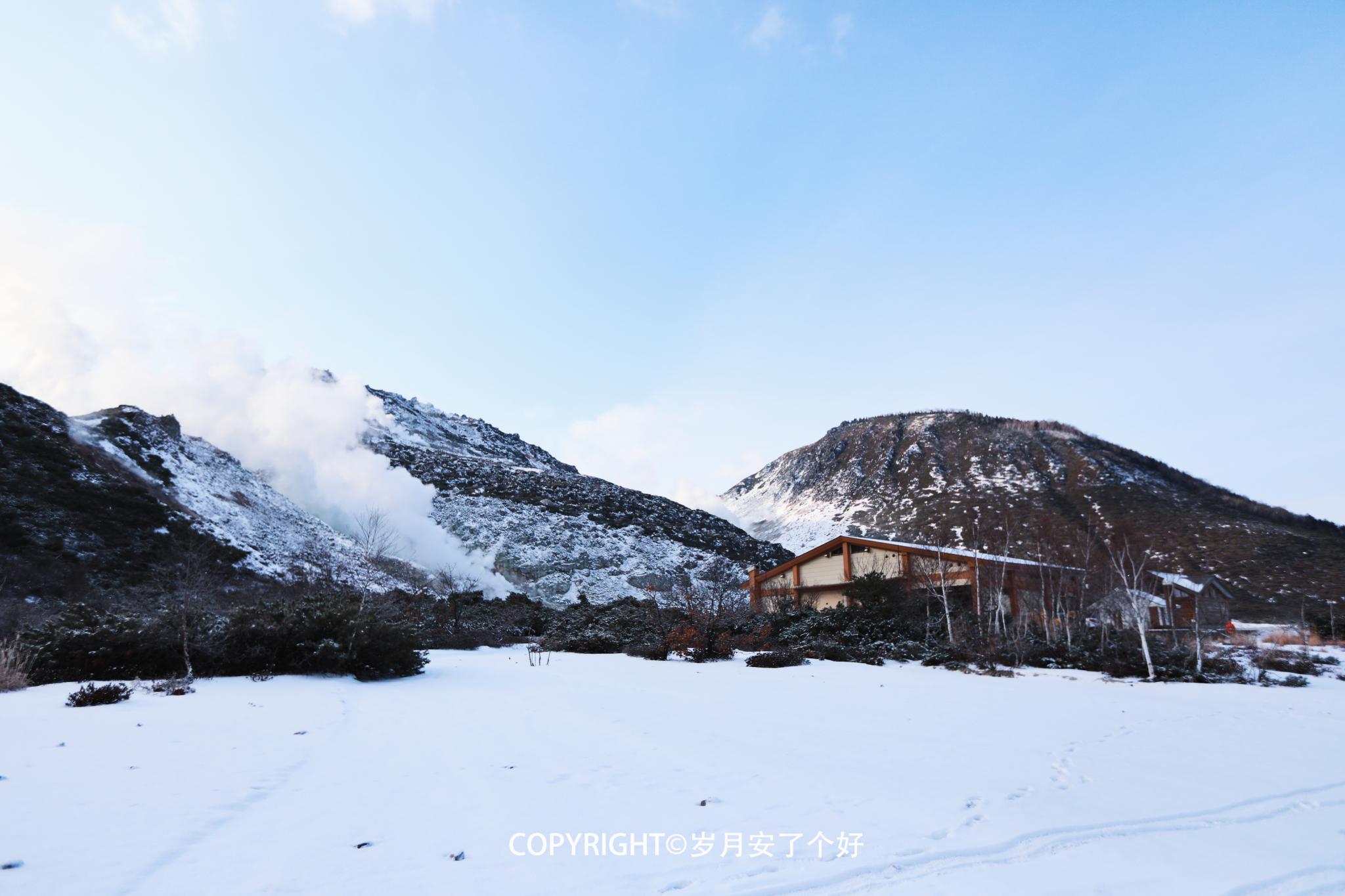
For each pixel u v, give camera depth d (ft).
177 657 42.75
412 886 10.60
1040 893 11.07
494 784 17.48
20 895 9.88
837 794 16.94
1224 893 11.33
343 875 11.00
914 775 19.25
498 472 320.50
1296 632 114.01
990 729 27.68
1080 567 84.99
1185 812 16.05
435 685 41.78
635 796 16.43
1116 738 26.17
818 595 108.47
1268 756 22.99
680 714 30.40
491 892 10.44
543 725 27.17
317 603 49.90
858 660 64.34
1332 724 30.66
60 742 22.06
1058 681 50.70
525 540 213.87
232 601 91.91
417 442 382.83
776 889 10.92
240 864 11.44
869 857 12.51
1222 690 46.57
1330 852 13.48
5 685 36.94
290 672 44.83
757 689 40.93
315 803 15.44
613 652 71.92
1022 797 17.02
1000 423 606.14
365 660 44.24
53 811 14.34
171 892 10.16
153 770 18.43
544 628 95.91
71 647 41.47
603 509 277.23
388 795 16.30
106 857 11.60
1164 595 98.17
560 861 11.89
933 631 76.48
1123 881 11.75
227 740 23.18
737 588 127.95
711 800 16.21
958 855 12.81
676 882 11.10
